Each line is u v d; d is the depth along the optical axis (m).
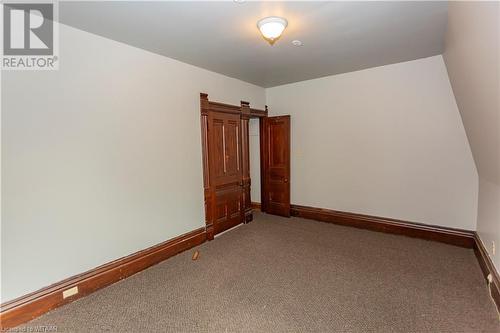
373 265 3.16
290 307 2.39
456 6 1.92
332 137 4.73
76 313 2.36
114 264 2.91
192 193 3.87
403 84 3.93
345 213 4.70
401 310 2.31
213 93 4.20
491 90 1.84
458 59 2.48
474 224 3.58
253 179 5.91
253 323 2.19
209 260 3.40
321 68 4.13
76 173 2.59
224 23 2.51
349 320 2.20
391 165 4.16
